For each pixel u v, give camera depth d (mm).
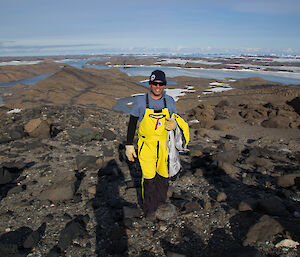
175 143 2617
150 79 2436
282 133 6891
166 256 2170
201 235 2439
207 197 3244
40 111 8641
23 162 4621
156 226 2615
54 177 3955
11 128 6316
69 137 6270
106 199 3246
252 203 2803
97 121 8281
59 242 2326
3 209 3021
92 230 2570
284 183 3443
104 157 4742
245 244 2225
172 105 2578
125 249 2262
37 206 3066
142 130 2545
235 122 8438
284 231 2309
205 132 7027
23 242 2379
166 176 2713
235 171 4062
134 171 4180
